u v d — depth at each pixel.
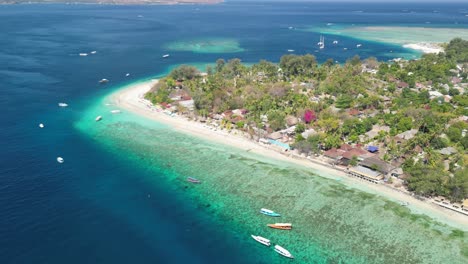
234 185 97.31
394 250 74.62
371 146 115.62
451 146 115.69
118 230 79.12
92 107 156.50
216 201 90.38
